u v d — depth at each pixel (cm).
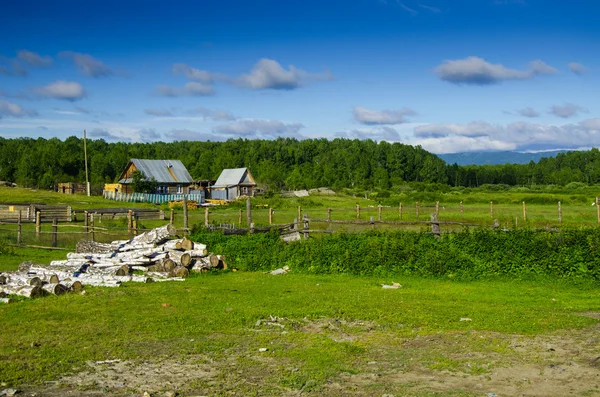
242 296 1560
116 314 1316
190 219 4659
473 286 1756
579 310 1380
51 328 1180
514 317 1288
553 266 1875
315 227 3694
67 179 11131
